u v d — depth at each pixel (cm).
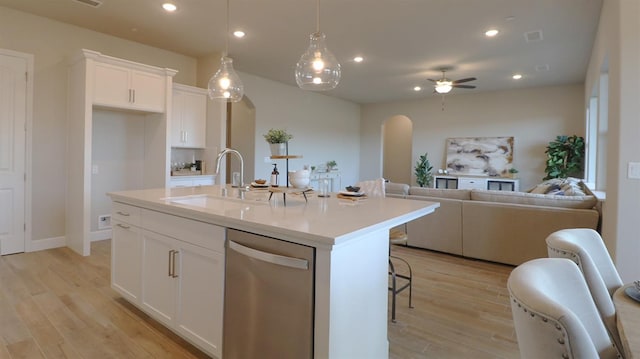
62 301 285
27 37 418
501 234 401
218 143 549
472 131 875
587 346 68
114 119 490
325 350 151
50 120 438
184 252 215
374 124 1025
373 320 184
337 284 154
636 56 269
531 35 472
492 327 256
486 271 380
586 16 408
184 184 514
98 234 479
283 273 163
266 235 170
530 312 75
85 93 411
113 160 491
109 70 429
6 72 405
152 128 505
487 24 438
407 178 1116
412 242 465
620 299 118
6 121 407
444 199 441
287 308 162
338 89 833
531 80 728
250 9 402
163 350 219
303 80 313
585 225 356
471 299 305
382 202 255
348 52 552
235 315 184
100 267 369
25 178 421
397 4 386
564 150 727
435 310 283
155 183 499
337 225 167
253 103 709
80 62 421
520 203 398
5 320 253
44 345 222
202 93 556
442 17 419
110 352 216
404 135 1120
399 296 310
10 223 413
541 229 377
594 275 127
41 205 435
